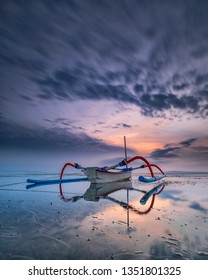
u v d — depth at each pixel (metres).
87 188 12.45
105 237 3.89
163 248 3.39
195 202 7.70
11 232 4.20
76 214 5.79
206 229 4.39
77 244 3.55
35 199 8.50
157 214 5.76
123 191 10.92
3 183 16.23
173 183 15.28
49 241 3.69
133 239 3.79
